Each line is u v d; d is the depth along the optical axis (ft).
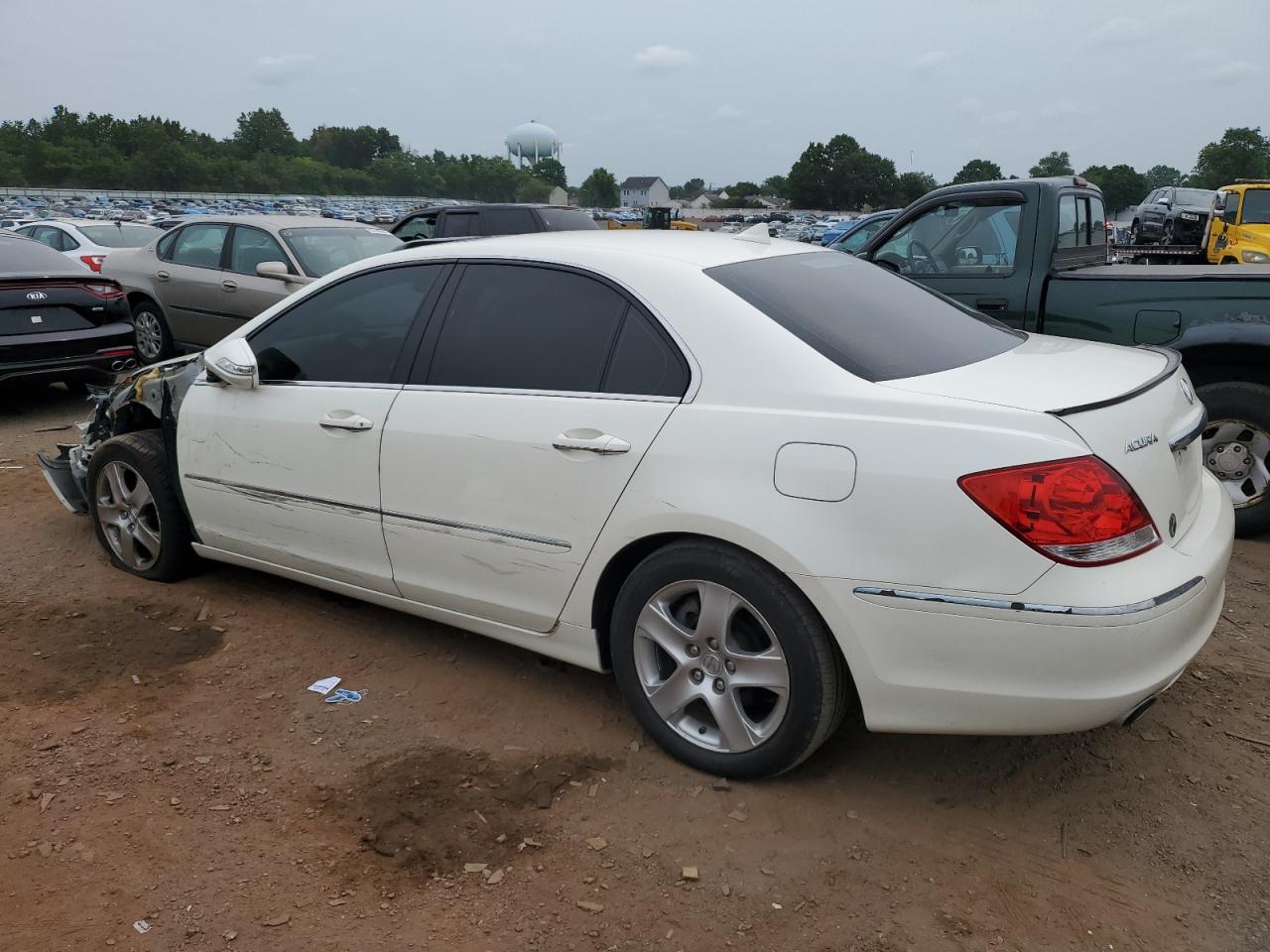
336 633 13.42
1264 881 8.49
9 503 19.16
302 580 13.35
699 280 10.08
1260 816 9.36
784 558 8.79
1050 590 8.02
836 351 9.43
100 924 7.99
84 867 8.68
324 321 12.71
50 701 11.59
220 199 339.16
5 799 9.64
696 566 9.45
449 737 10.81
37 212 201.98
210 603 14.35
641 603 9.95
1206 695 11.56
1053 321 18.16
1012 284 18.51
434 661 12.59
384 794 9.75
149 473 14.46
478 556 11.03
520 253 11.28
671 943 7.82
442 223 43.37
